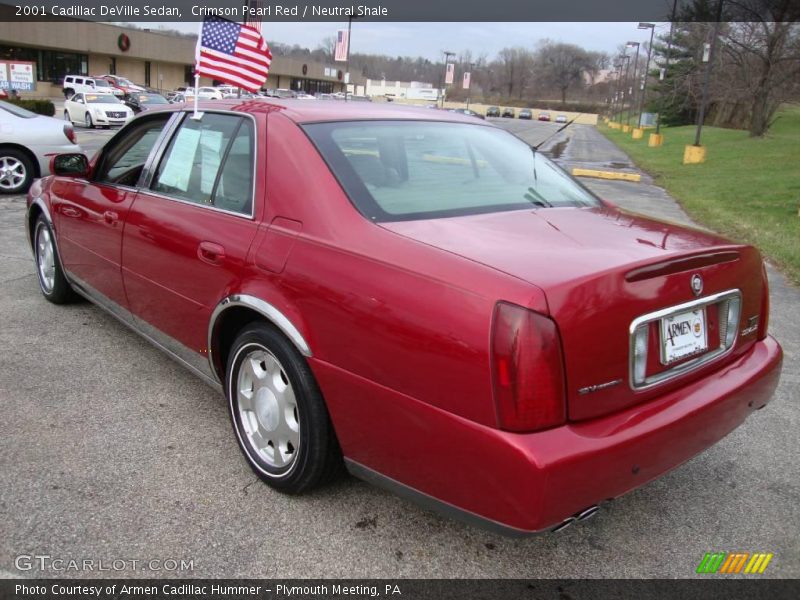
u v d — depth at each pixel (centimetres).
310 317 242
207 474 290
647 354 220
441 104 8581
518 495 192
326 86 9981
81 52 5747
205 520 259
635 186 1725
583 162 2531
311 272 243
